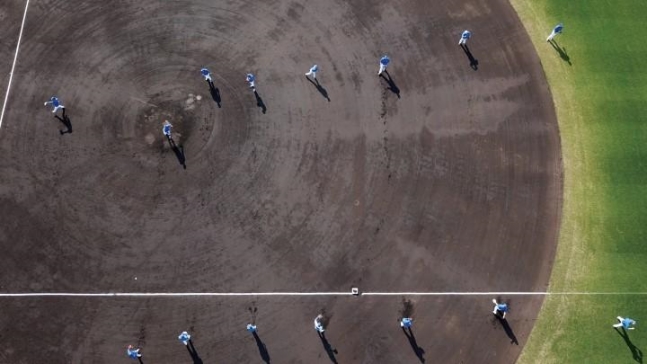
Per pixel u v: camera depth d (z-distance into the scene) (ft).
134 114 77.66
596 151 78.13
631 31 85.56
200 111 78.18
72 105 77.66
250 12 84.07
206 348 66.85
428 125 78.79
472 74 81.82
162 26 82.64
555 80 81.87
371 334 68.39
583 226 74.08
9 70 79.00
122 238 71.41
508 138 78.38
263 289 69.77
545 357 67.97
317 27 83.66
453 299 70.28
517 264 72.08
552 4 86.69
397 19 84.64
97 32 81.76
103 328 67.21
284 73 80.84
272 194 74.38
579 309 70.18
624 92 81.71
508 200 75.15
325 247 72.08
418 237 73.00
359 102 79.66
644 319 70.08
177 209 73.10
